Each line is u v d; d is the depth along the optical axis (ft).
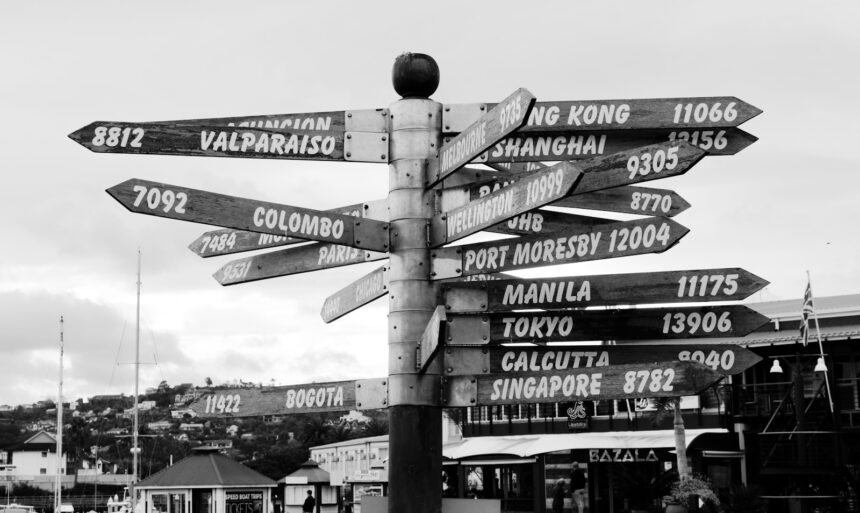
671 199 20.31
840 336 98.07
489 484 122.31
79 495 334.24
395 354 19.85
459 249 19.88
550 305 19.15
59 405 179.63
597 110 19.95
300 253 22.52
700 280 18.02
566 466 110.63
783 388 101.60
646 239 17.66
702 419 102.53
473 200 20.13
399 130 20.80
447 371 19.61
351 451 217.15
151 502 113.70
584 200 20.99
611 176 17.31
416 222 20.36
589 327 18.86
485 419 121.90
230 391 22.16
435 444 19.54
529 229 21.91
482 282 19.86
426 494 19.29
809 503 95.25
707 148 19.75
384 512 20.36
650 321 18.43
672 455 104.27
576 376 18.11
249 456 318.45
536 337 19.22
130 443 447.42
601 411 110.42
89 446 429.38
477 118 20.86
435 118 20.89
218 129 20.76
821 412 96.99
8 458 393.91
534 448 105.09
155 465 386.93
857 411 97.30
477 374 19.40
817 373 100.32
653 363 17.29
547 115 20.17
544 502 108.99
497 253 19.40
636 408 106.63
